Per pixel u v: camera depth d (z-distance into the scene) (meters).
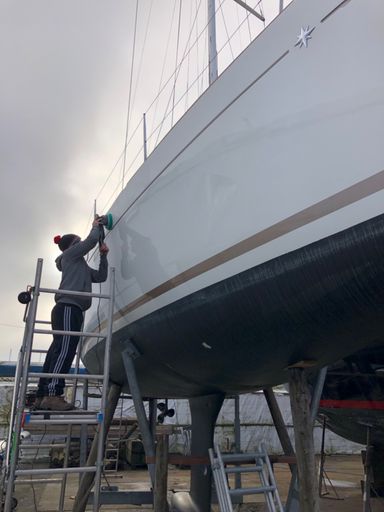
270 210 2.01
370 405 4.68
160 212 2.77
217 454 2.92
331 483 7.35
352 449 12.81
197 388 3.54
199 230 2.41
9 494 2.51
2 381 13.57
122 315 3.21
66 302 3.13
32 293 2.86
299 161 1.89
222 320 2.35
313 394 2.86
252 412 11.84
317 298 1.94
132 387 3.08
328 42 1.82
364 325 2.04
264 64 2.11
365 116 1.66
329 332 2.14
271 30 2.10
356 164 1.68
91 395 5.99
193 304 2.45
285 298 2.02
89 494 4.00
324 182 1.79
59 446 4.53
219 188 2.30
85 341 4.52
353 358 4.33
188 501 3.96
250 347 2.45
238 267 2.16
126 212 3.23
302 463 2.49
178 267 2.56
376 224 1.63
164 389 3.85
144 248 2.92
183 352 2.82
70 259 3.28
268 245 2.01
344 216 1.72
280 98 2.01
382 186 1.60
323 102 1.81
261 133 2.08
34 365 8.50
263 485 2.90
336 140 1.75
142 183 3.01
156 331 2.83
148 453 2.90
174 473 9.06
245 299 2.17
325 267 1.83
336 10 1.80
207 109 2.44
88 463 3.96
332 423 5.66
